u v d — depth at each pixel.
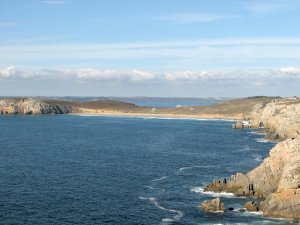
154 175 126.81
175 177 123.75
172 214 87.56
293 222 81.62
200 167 140.25
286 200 85.06
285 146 97.38
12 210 89.56
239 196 99.56
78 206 93.31
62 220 83.81
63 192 105.25
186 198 99.56
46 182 116.12
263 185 98.94
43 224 81.31
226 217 84.81
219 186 106.31
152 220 84.06
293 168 89.19
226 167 140.00
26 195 101.81
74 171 132.50
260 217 84.44
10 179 119.12
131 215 87.12
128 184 114.56
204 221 82.81
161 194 103.56
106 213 88.50
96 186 112.12
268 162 100.25
